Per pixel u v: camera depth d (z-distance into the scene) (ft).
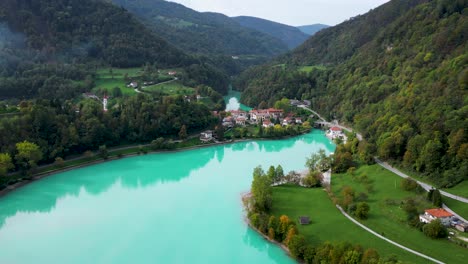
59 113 572.51
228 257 310.45
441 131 414.62
